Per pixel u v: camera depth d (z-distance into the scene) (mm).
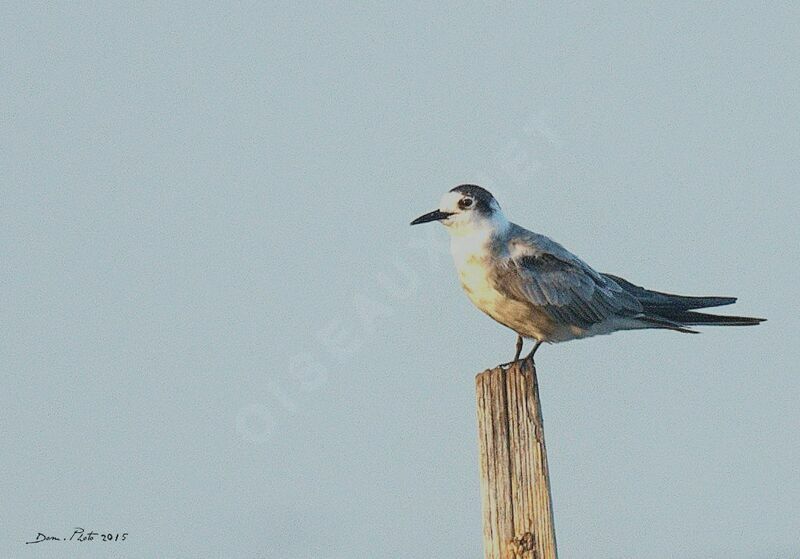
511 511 7527
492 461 7609
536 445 7543
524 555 7445
